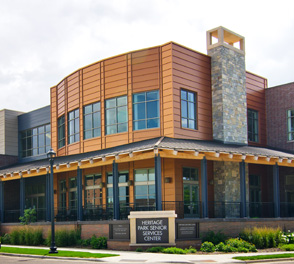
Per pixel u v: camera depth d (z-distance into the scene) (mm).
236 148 25750
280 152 29594
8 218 32781
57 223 25641
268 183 31297
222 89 27609
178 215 24016
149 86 26219
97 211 27188
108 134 27750
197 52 27422
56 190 31484
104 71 28281
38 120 37719
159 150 21547
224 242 21203
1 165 38312
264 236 21344
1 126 39469
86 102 29344
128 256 17969
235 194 26359
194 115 26734
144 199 25156
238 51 29422
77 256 18203
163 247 20250
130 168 25891
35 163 32812
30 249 21812
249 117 31812
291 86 32312
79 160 24922
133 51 26969
